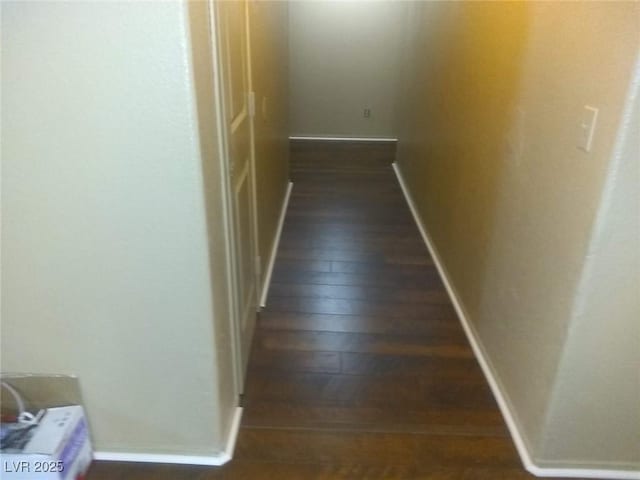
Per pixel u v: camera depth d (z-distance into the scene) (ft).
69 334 4.84
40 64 3.82
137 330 4.81
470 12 8.19
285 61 12.37
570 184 4.69
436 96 10.71
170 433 5.33
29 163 4.14
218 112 4.62
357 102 19.66
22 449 4.64
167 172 4.14
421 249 10.76
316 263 9.96
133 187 4.20
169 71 3.82
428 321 8.11
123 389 5.11
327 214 12.53
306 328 7.82
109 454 5.44
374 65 19.02
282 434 5.78
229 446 5.53
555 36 5.06
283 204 12.56
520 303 5.85
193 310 4.70
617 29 3.94
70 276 4.58
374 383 6.66
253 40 7.02
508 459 5.52
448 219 9.36
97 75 3.84
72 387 5.10
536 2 5.53
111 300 4.68
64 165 4.14
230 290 5.46
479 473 5.34
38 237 4.41
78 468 5.08
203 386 5.06
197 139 4.03
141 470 5.30
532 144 5.58
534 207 5.50
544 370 5.18
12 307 4.72
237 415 6.01
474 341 7.55
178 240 4.40
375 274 9.60
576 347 4.73
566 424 5.12
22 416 5.01
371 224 12.00
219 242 4.90
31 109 3.95
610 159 4.03
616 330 4.63
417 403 6.31
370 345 7.45
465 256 8.18
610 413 5.04
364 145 19.39
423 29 12.32
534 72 5.56
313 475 5.28
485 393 6.52
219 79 4.58
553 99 5.08
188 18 3.71
